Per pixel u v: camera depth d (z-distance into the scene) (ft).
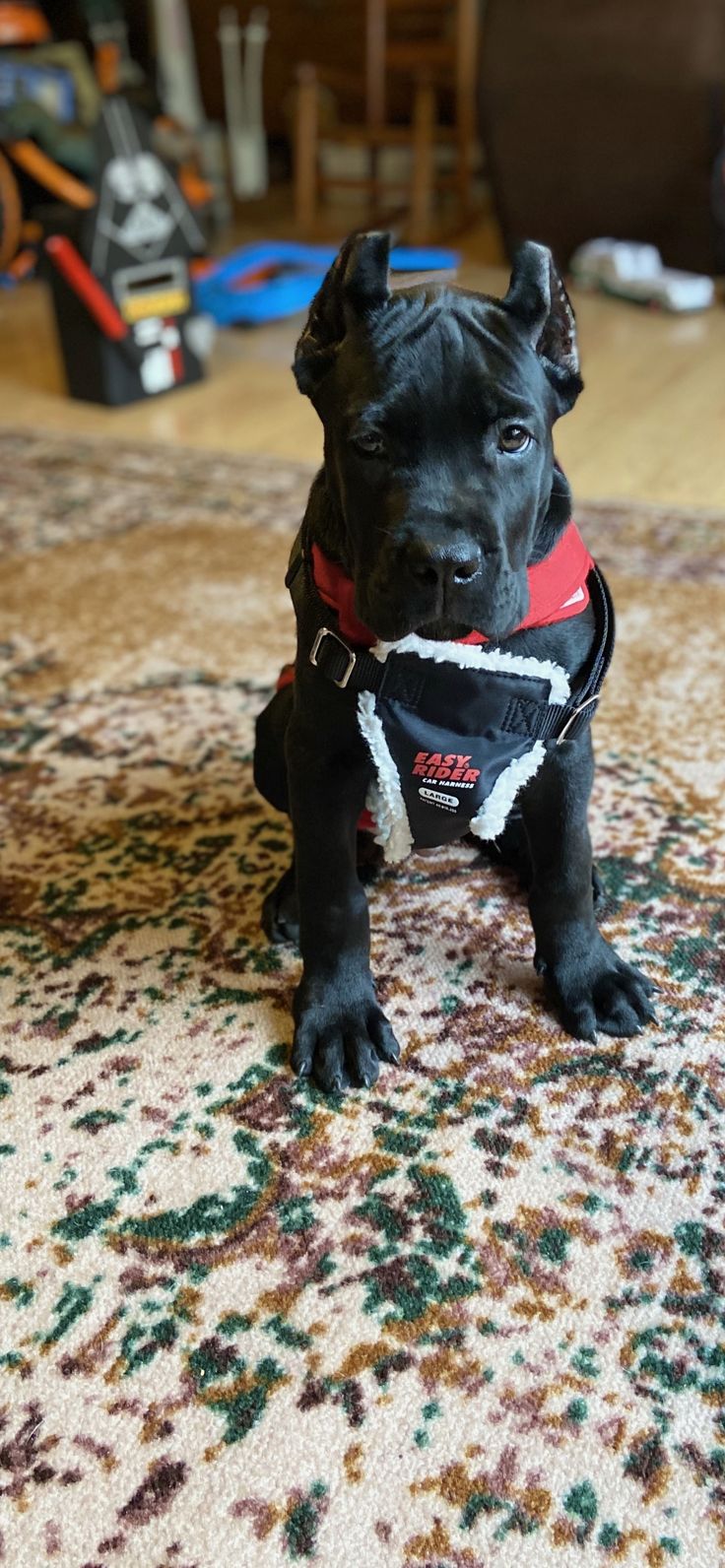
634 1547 2.70
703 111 13.43
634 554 7.64
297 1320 3.22
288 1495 2.83
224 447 9.96
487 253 15.79
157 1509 2.81
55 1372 3.12
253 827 5.31
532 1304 3.23
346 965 4.02
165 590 7.55
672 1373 3.05
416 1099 3.88
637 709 6.00
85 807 5.50
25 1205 3.58
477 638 3.48
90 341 10.86
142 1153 3.73
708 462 9.20
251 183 20.39
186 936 4.67
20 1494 2.86
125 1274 3.36
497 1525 2.75
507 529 3.25
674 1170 3.59
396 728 3.56
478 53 15.06
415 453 3.21
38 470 9.57
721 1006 4.20
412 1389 3.04
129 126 10.47
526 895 4.80
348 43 19.48
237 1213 3.52
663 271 13.96
